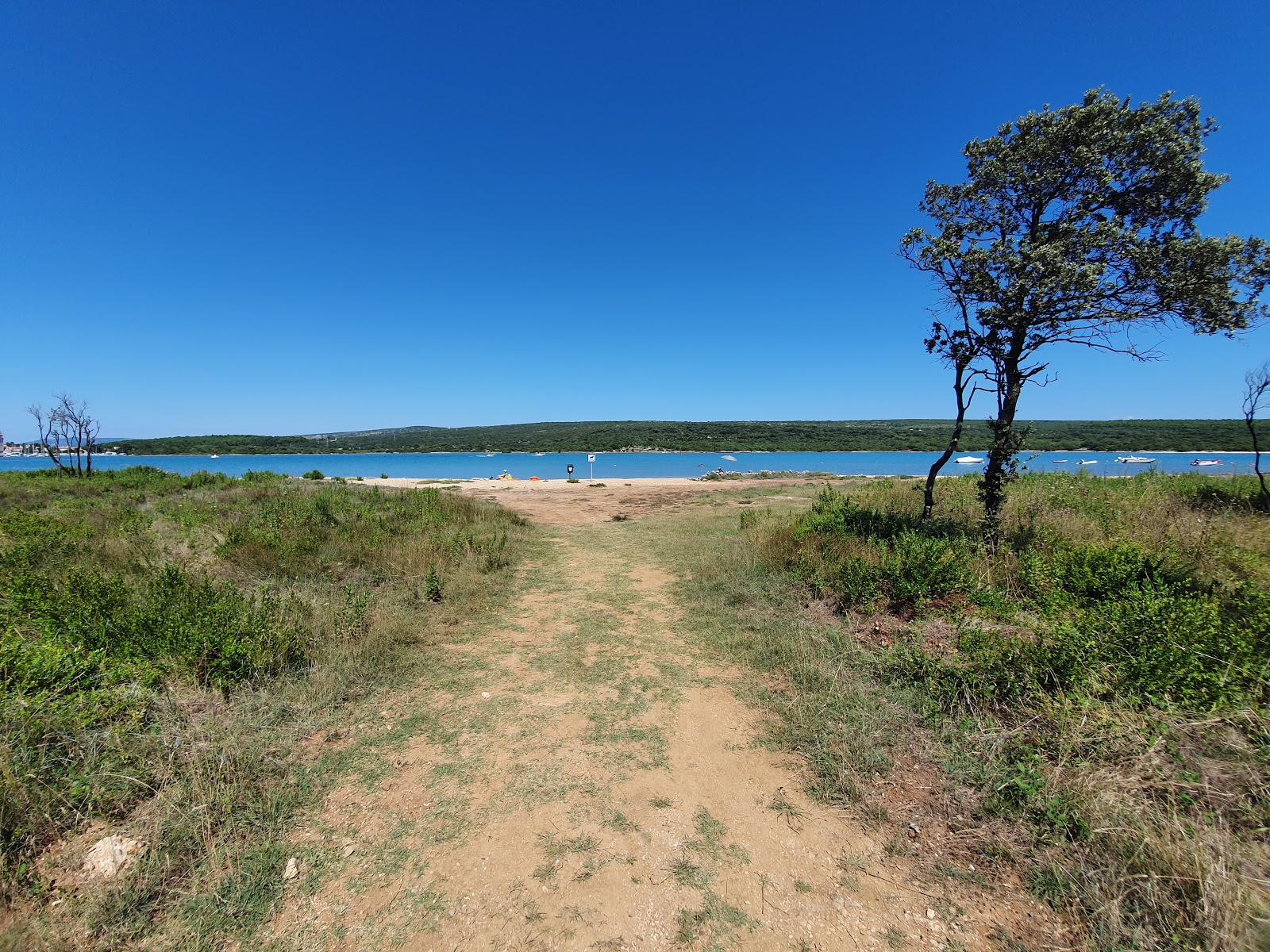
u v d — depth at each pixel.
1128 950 2.01
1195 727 2.87
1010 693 3.52
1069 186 6.31
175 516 10.38
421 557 7.68
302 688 4.03
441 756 3.43
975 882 2.39
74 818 2.50
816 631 5.17
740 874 2.49
